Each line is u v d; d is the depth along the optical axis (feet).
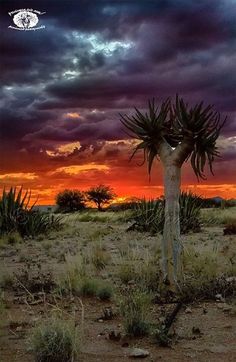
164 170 25.94
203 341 18.22
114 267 34.60
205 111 24.91
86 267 33.01
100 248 42.09
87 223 90.89
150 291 25.05
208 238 55.01
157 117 25.91
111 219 96.58
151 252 40.60
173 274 25.22
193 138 25.05
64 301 24.73
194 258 33.45
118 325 20.39
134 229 65.87
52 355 15.99
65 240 58.95
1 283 29.40
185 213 64.03
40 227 67.41
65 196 169.48
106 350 17.35
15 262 39.99
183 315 21.71
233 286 25.58
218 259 35.73
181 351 17.21
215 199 128.36
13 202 67.62
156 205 65.05
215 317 21.42
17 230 64.64
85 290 25.93
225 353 16.96
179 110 25.54
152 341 18.26
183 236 58.08
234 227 59.21
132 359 16.47
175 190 25.68
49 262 38.99
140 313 19.75
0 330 19.22
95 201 173.88
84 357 16.66
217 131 25.18
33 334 17.29
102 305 23.97
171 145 27.12
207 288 25.26
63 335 16.28
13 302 24.71
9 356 16.71
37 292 27.02
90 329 19.88
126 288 26.09
